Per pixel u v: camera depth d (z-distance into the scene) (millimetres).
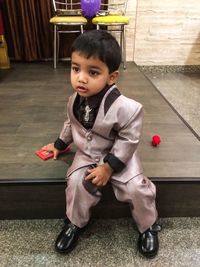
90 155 968
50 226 1080
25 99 1871
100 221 1106
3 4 2719
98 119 898
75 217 965
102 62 812
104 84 863
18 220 1112
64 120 1550
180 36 2965
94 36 817
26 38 2832
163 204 1109
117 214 1115
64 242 955
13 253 964
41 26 2850
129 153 909
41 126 1477
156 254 958
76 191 938
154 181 1052
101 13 2611
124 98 908
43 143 1306
